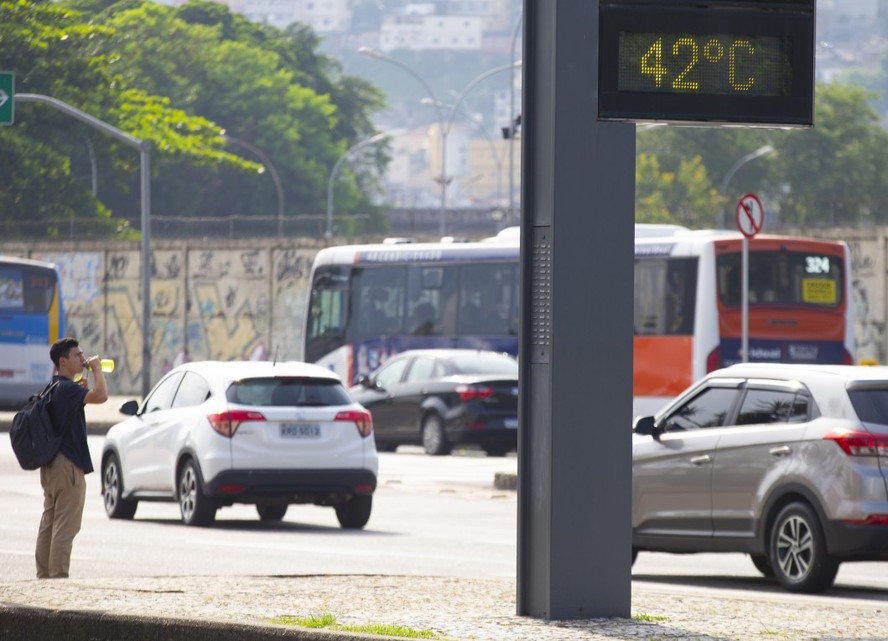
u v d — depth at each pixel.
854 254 117.19
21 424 31.25
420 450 89.25
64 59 197.75
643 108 24.16
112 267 146.50
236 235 181.00
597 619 24.62
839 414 34.84
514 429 78.94
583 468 24.56
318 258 99.50
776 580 38.53
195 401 49.00
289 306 137.25
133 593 27.19
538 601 24.78
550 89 24.45
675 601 28.42
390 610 25.75
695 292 78.94
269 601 26.61
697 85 24.28
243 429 47.47
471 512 53.97
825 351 80.81
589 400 24.56
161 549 41.50
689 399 38.53
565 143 24.42
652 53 24.20
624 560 24.77
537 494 24.77
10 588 27.75
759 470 36.00
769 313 79.88
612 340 24.64
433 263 93.88
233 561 38.78
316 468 47.78
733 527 36.59
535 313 24.80
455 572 37.12
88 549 41.25
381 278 96.25
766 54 24.45
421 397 81.31
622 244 24.69
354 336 97.06
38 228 178.62
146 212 104.94
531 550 24.91
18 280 106.25
